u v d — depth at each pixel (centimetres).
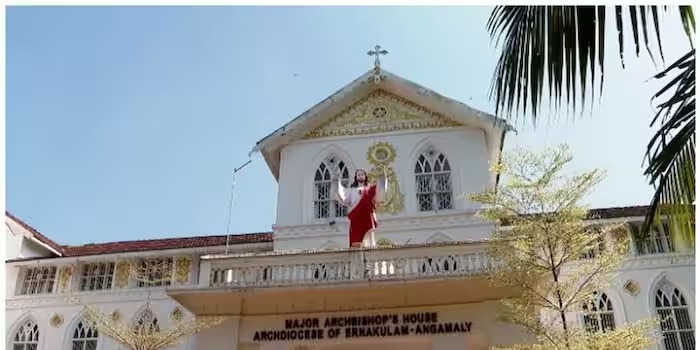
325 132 2353
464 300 1588
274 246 2128
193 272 2512
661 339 1950
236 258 1653
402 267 1588
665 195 604
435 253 1590
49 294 2556
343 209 2191
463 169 2192
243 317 1658
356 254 1614
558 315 1407
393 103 2370
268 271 1631
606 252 1403
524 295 1330
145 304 2455
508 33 470
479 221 2055
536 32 447
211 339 1631
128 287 2533
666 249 2161
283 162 2308
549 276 1356
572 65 426
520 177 1407
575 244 1322
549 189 1374
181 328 1706
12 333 2500
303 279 1591
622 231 2191
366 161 2261
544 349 1222
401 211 2131
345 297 1608
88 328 2475
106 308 2480
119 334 1811
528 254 1330
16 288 2608
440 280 1522
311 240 2116
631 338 1187
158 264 2569
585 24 423
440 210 2119
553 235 1322
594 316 2092
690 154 564
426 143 2272
